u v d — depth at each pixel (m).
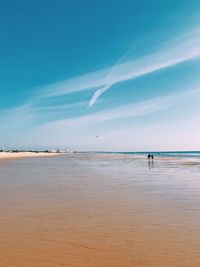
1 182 19.22
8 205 11.31
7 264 5.65
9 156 97.62
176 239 7.13
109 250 6.41
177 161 58.66
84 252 6.29
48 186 17.11
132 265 5.63
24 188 16.22
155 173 27.05
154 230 7.91
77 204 11.52
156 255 6.12
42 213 9.94
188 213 9.93
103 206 11.16
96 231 7.82
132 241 6.99
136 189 15.89
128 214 9.80
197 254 6.16
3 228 8.10
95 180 20.52
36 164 45.94
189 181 20.00
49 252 6.29
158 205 11.36
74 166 39.66
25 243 6.85
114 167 37.28
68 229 8.02
